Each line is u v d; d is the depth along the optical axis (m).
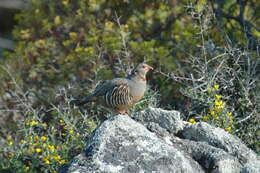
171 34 24.33
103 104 16.41
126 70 21.09
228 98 17.67
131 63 22.25
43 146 16.72
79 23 24.97
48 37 25.78
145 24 24.47
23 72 25.09
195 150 13.74
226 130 16.08
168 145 13.06
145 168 12.32
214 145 14.22
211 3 24.16
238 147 14.01
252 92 18.34
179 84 21.81
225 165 13.22
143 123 14.63
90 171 12.14
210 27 22.91
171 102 21.75
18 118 23.16
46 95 23.80
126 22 24.97
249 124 16.94
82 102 16.86
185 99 19.03
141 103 18.31
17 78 24.05
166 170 12.37
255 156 14.08
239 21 23.33
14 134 21.39
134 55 23.09
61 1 25.62
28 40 26.36
